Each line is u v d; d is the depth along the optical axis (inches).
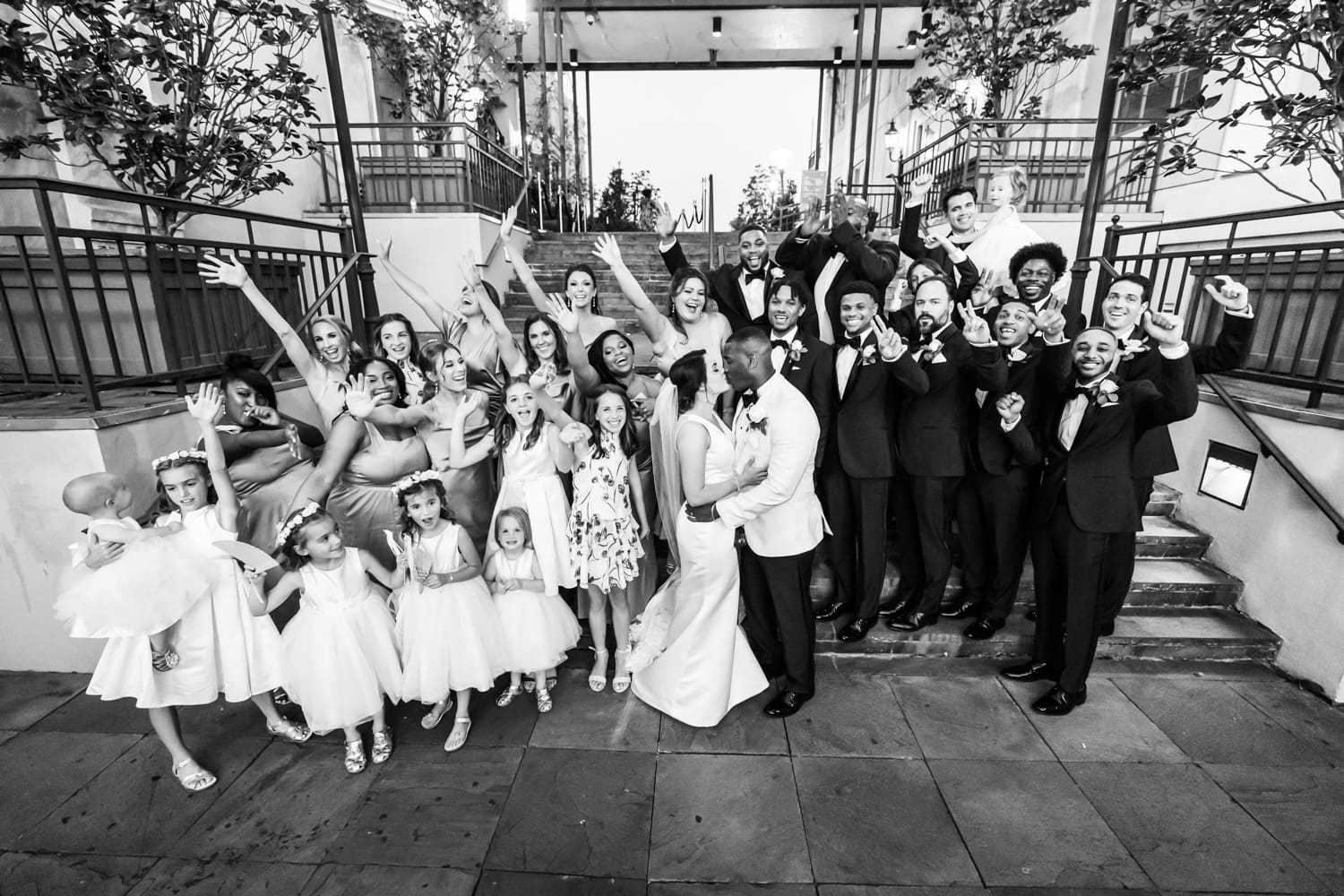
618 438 117.8
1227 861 86.7
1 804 96.4
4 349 160.4
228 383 125.3
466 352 159.0
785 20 502.3
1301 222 179.3
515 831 91.2
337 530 98.7
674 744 109.6
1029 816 94.1
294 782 101.0
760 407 100.3
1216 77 228.2
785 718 116.1
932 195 376.8
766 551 108.9
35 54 156.3
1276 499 132.8
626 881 83.6
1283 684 126.5
